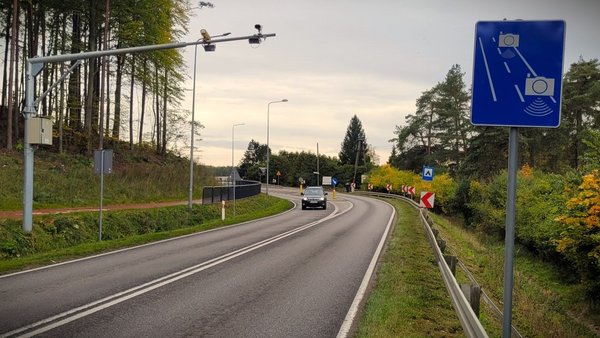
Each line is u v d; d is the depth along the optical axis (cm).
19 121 3719
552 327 1153
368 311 776
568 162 4994
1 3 3428
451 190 4628
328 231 2117
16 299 833
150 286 952
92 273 1091
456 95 6431
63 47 3734
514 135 439
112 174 3145
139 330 664
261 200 4453
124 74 4281
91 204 2473
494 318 918
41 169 2762
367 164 10031
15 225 1584
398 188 6272
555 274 2011
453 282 743
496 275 1570
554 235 1861
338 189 9031
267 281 1016
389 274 1092
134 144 4738
